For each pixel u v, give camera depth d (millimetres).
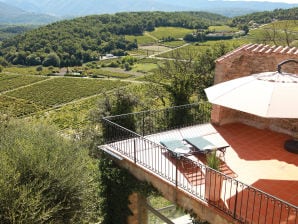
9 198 8328
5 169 8664
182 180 7410
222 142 9695
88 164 11781
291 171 7996
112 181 9227
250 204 6469
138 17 180500
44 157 9680
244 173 7875
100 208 9914
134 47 155625
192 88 19203
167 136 10195
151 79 30266
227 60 10445
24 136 11344
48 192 9344
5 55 142625
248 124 11344
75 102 81625
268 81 7129
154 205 13992
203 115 13859
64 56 136875
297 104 6328
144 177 8281
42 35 147250
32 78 112000
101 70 124000
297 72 9531
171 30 173500
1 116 16594
